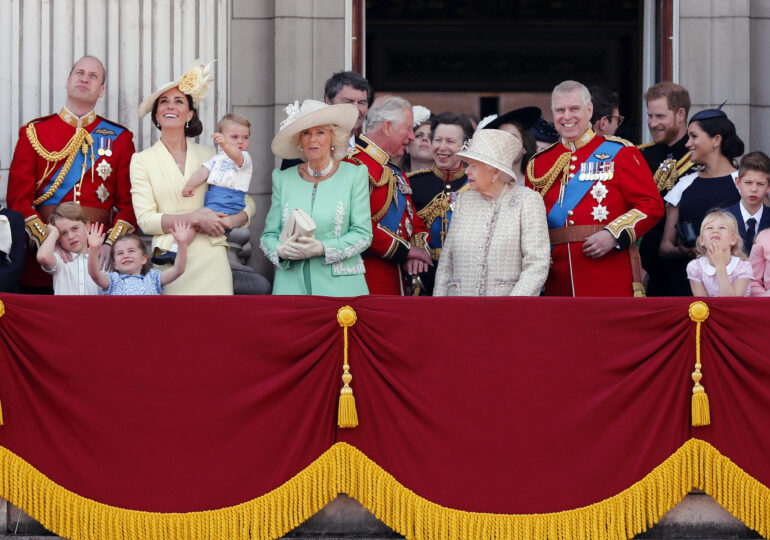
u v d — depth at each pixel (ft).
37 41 125.80
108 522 93.66
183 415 94.22
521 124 122.21
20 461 93.81
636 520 92.68
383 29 190.80
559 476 93.20
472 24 190.29
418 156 128.57
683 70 132.57
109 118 125.80
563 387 93.66
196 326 94.68
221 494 93.71
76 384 94.43
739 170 109.81
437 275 104.22
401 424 93.76
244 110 132.98
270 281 130.52
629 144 107.04
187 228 102.83
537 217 101.65
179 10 128.26
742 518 92.73
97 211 112.06
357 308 94.68
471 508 93.09
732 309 93.45
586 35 189.37
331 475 93.76
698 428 93.56
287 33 132.05
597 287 105.09
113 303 94.84
